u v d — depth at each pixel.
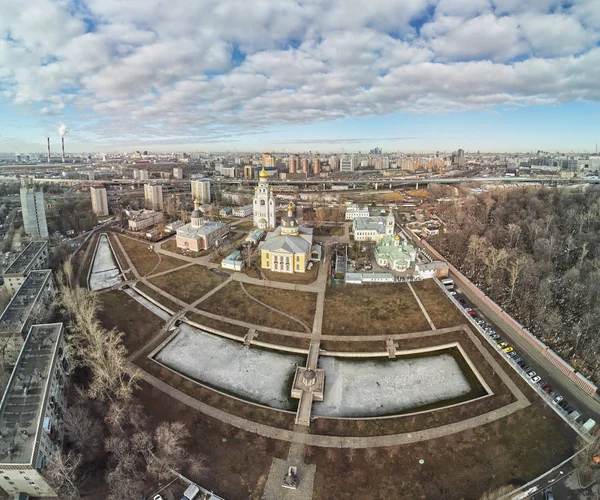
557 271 155.75
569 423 86.69
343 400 98.50
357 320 130.38
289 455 80.88
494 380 102.19
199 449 81.62
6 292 150.25
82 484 73.50
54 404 84.12
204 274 168.88
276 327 127.81
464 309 134.62
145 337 122.44
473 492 72.69
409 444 83.25
